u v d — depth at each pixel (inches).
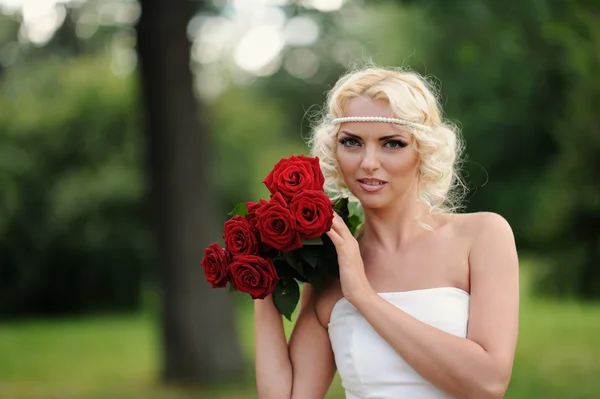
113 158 741.9
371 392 100.8
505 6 328.5
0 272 727.7
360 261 99.3
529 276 850.1
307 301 111.0
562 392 348.8
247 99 855.7
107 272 741.9
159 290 395.5
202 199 385.1
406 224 104.7
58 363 487.8
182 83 379.2
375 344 100.4
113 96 737.0
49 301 746.2
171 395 364.8
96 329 661.3
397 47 786.8
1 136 726.5
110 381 410.0
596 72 341.7
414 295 100.0
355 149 100.4
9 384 416.2
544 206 753.6
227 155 764.6
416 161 100.8
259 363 108.7
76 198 720.3
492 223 101.0
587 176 719.1
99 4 439.5
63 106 739.4
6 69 727.1
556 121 736.3
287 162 99.6
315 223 94.8
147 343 569.0
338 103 101.9
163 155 380.8
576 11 307.7
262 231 96.1
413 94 99.4
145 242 740.7
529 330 546.6
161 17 373.7
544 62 630.5
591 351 454.3
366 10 404.8
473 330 96.6
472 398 93.4
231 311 395.2
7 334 639.8
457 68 767.7
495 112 824.9
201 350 383.6
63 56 575.5
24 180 714.8
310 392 107.3
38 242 722.2
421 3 353.1
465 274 100.6
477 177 892.0
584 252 740.7
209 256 101.0
